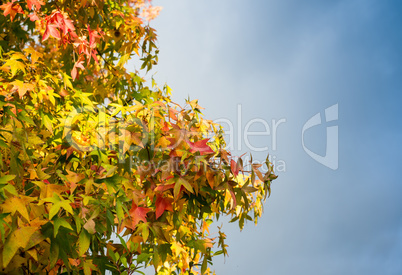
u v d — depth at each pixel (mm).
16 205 1304
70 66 2693
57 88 2062
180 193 1905
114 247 2006
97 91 2912
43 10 2574
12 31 2709
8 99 1600
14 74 1639
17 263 1371
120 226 1754
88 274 1643
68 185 1685
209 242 2424
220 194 2088
